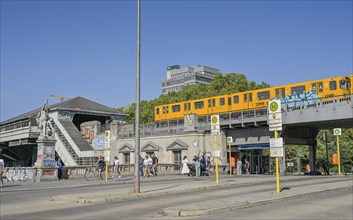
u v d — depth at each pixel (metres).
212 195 16.95
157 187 20.67
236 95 47.19
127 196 16.22
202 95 82.12
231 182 23.62
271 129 16.80
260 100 44.25
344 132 63.38
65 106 61.50
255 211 12.29
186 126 48.19
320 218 10.81
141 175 34.31
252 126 43.91
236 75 82.88
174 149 48.34
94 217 11.42
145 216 11.58
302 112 38.06
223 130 46.62
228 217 11.12
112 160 56.78
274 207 13.18
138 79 18.59
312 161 44.69
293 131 42.47
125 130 56.47
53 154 30.94
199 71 195.00
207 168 36.62
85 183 25.91
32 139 60.78
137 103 18.39
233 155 47.38
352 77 36.66
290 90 41.25
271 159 52.12
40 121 31.48
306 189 18.36
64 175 31.42
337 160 40.25
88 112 63.75
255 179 27.20
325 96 38.06
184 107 53.97
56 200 15.82
